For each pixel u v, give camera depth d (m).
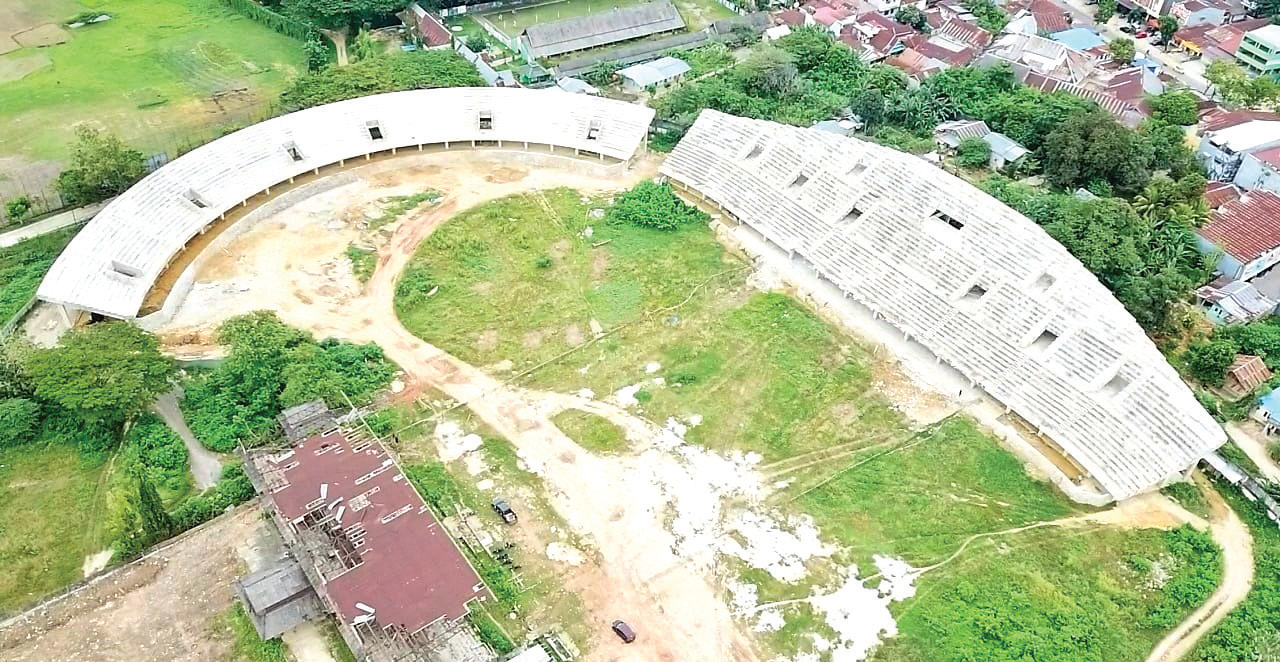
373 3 148.50
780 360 85.56
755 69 130.38
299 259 96.38
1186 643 63.97
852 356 86.06
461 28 152.50
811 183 99.06
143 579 66.19
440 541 65.25
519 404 80.94
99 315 87.44
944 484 74.62
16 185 108.94
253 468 70.25
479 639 62.56
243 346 80.25
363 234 100.06
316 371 79.38
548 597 65.88
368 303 91.19
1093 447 74.69
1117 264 95.06
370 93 121.69
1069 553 69.31
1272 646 62.22
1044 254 84.62
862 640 63.59
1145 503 73.69
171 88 132.00
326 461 70.62
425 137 112.06
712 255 98.25
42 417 77.62
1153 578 67.94
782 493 73.62
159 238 93.12
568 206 105.25
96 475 74.56
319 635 62.81
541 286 93.88
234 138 104.88
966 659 61.97
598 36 147.25
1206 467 77.06
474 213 103.38
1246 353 88.75
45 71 134.25
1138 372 76.50
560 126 113.25
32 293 91.88
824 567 68.31
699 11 161.75
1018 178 117.69
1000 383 80.50
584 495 73.12
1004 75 132.75
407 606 61.16
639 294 93.12
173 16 152.88
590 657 62.38
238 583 63.19
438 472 74.44
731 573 67.81
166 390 78.62
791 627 64.44
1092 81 134.50
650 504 72.56
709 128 109.81
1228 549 70.62
